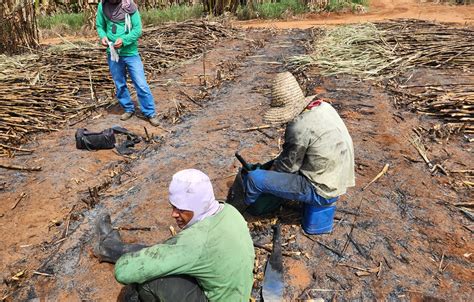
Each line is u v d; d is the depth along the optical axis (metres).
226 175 4.50
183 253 2.05
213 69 8.24
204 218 2.14
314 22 13.86
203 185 2.11
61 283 3.17
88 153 5.02
